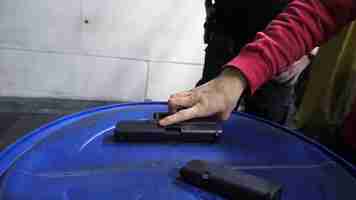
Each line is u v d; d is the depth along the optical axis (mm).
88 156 414
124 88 1676
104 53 1591
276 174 410
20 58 1562
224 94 421
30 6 1465
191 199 348
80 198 341
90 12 1502
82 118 513
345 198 375
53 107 1585
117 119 515
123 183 367
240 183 344
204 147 455
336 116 617
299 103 827
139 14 1527
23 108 1549
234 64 416
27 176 369
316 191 382
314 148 476
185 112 447
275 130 523
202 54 1628
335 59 603
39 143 434
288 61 415
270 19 763
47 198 340
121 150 431
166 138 453
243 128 520
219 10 835
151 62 1630
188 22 1561
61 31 1526
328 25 410
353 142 562
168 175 386
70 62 1594
